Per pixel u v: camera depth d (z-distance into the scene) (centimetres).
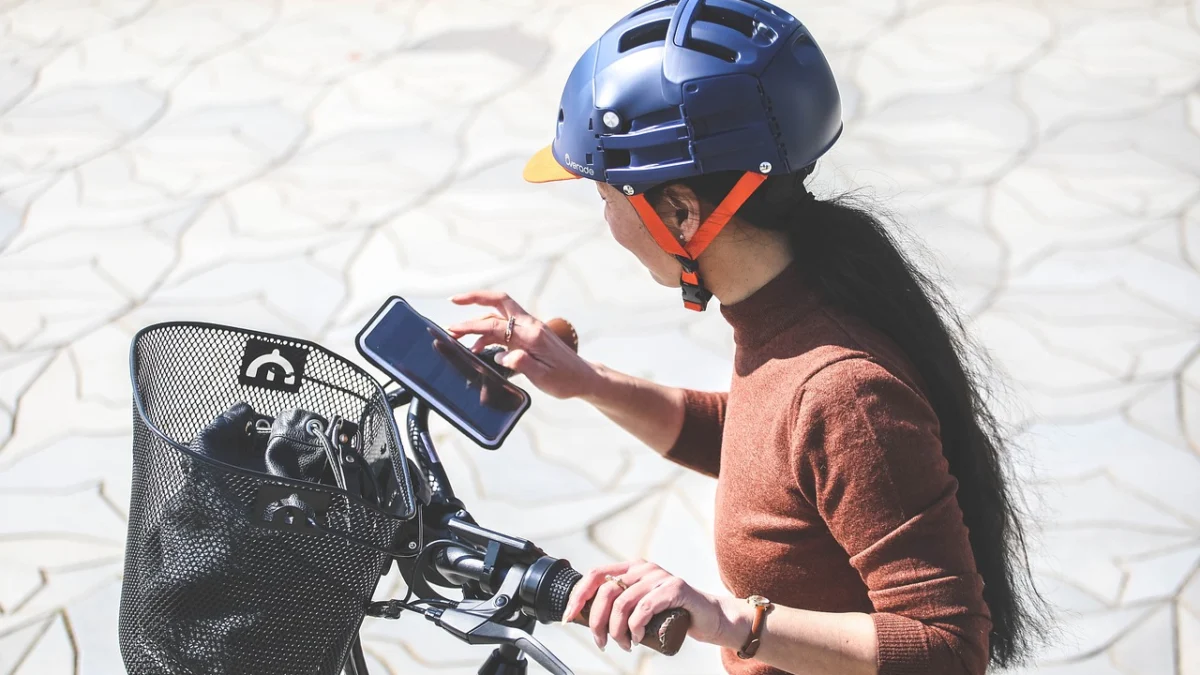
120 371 367
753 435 128
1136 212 420
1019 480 243
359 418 136
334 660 119
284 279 407
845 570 127
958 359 133
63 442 338
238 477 107
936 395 130
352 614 118
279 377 133
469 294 157
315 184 466
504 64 559
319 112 523
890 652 113
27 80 565
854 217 128
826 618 118
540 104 521
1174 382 339
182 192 465
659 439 169
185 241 432
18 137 512
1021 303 378
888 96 510
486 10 620
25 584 288
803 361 122
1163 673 253
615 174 124
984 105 497
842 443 115
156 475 112
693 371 358
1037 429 325
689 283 132
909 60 541
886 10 595
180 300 398
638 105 120
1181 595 271
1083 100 496
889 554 114
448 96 531
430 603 119
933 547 114
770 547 129
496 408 137
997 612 141
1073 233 411
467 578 121
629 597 112
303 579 113
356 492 123
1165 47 537
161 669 115
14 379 364
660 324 381
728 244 126
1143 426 324
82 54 590
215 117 522
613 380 162
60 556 297
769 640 116
